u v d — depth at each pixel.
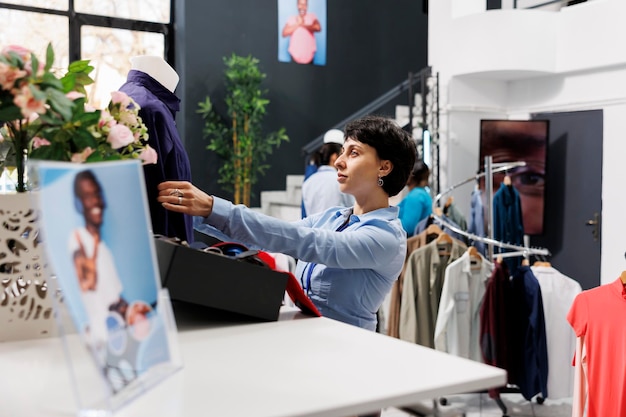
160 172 2.13
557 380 4.38
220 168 8.16
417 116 7.95
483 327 4.27
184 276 1.43
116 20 7.77
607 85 6.62
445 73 7.50
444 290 4.30
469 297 4.39
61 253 0.89
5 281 1.34
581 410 2.78
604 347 2.68
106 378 0.92
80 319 0.89
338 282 2.00
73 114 1.32
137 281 1.05
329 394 1.04
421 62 9.51
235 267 1.49
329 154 5.15
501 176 7.22
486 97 7.62
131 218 1.06
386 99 8.45
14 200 1.34
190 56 7.98
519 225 6.42
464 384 1.12
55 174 0.91
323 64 8.83
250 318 1.55
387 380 1.11
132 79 2.27
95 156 1.36
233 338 1.38
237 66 7.86
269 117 8.51
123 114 1.52
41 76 1.24
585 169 7.15
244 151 7.86
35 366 1.17
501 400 4.35
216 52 8.14
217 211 1.73
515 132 7.17
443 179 7.57
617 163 6.58
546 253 4.44
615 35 6.41
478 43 7.11
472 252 4.39
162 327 1.10
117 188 1.04
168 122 2.19
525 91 7.52
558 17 6.96
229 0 8.19
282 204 8.26
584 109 6.87
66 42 7.48
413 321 4.49
